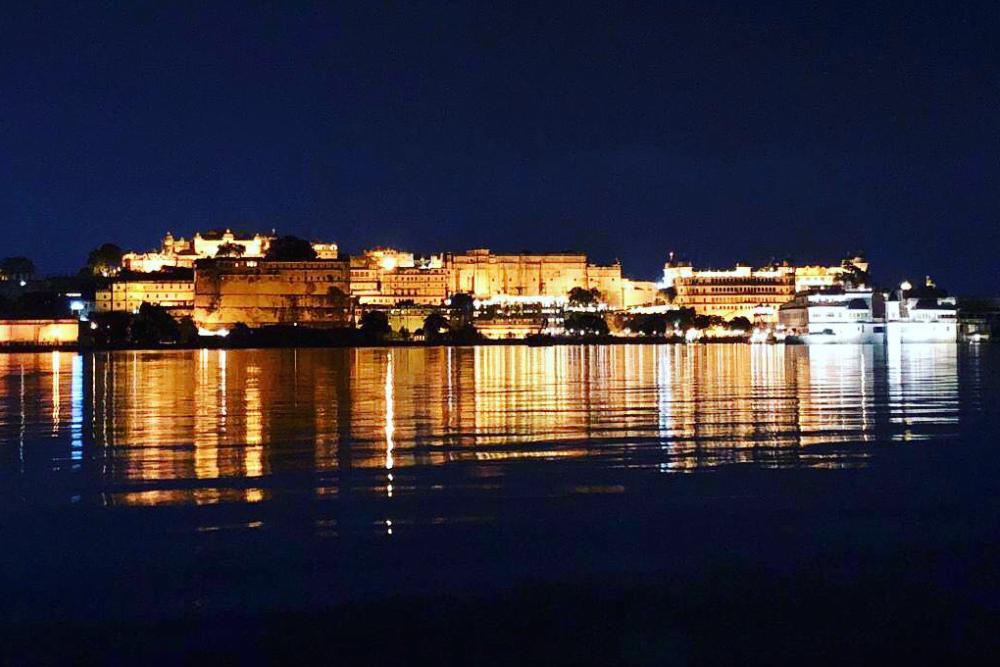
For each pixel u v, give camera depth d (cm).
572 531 2214
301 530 2228
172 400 6053
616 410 5119
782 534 2172
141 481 2867
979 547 2045
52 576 1897
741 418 4591
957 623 1653
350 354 17862
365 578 1880
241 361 13900
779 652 1561
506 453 3422
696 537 2155
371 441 3791
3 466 3172
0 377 9212
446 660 1536
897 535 2148
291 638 1609
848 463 3116
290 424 4475
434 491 2684
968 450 3384
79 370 10794
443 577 1886
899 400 5591
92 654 1552
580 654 1556
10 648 1573
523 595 1788
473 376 9144
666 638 1609
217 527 2261
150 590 1817
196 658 1540
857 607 1725
